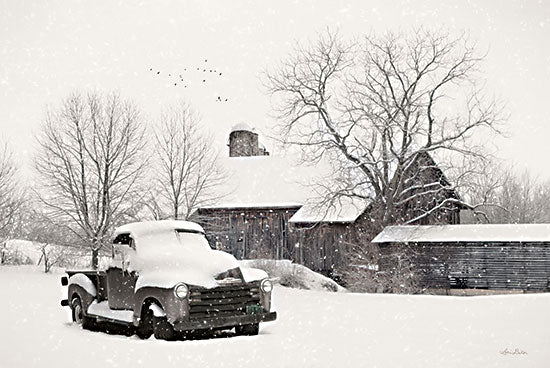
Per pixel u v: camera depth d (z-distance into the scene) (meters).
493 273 33.47
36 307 16.16
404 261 34.34
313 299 19.77
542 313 13.95
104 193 36.66
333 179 38.22
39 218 36.41
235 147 55.41
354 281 34.06
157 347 10.19
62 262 37.47
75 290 13.76
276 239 44.25
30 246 40.62
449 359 8.44
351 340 10.65
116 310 12.47
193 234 13.38
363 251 36.75
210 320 11.07
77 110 37.19
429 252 34.72
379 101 37.56
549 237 32.56
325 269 42.38
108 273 12.80
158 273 11.50
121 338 11.53
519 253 33.09
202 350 9.84
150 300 11.60
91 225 36.44
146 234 12.84
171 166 41.34
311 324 13.23
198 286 11.13
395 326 12.51
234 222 45.22
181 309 10.88
